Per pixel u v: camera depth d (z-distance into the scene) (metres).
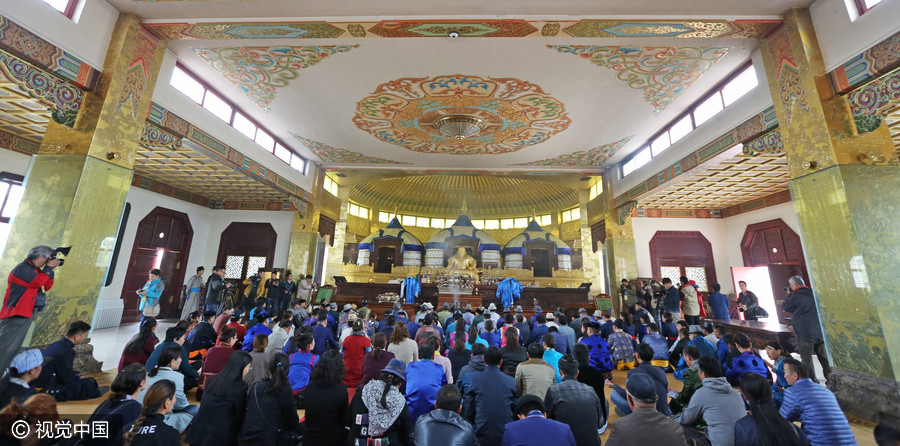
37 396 1.95
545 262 21.09
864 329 4.41
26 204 5.02
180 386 3.55
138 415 2.53
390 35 6.48
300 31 6.38
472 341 5.86
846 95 4.98
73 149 5.21
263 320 6.36
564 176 15.27
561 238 22.53
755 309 9.26
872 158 4.79
